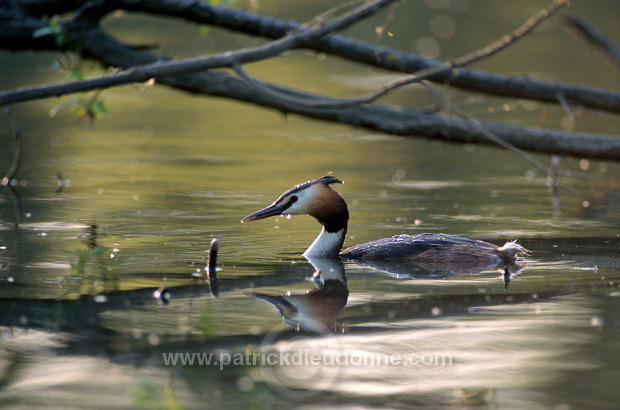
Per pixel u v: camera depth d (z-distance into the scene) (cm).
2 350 786
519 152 1272
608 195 1616
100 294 955
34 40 1612
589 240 1220
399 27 3575
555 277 1019
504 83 1550
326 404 682
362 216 1421
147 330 836
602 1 4000
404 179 1789
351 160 2000
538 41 3506
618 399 681
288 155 2050
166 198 1568
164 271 1058
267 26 1539
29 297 941
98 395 695
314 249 1161
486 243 1138
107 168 1872
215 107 2741
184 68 1270
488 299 931
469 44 3216
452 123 1559
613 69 2842
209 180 1753
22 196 1578
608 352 775
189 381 715
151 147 2120
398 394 694
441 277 1035
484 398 687
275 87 1577
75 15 1580
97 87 1311
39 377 729
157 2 1566
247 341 809
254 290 976
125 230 1298
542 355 772
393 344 800
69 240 1224
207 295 955
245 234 1284
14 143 2136
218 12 1561
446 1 4238
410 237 1170
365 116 1569
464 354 775
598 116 2420
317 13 3472
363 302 926
